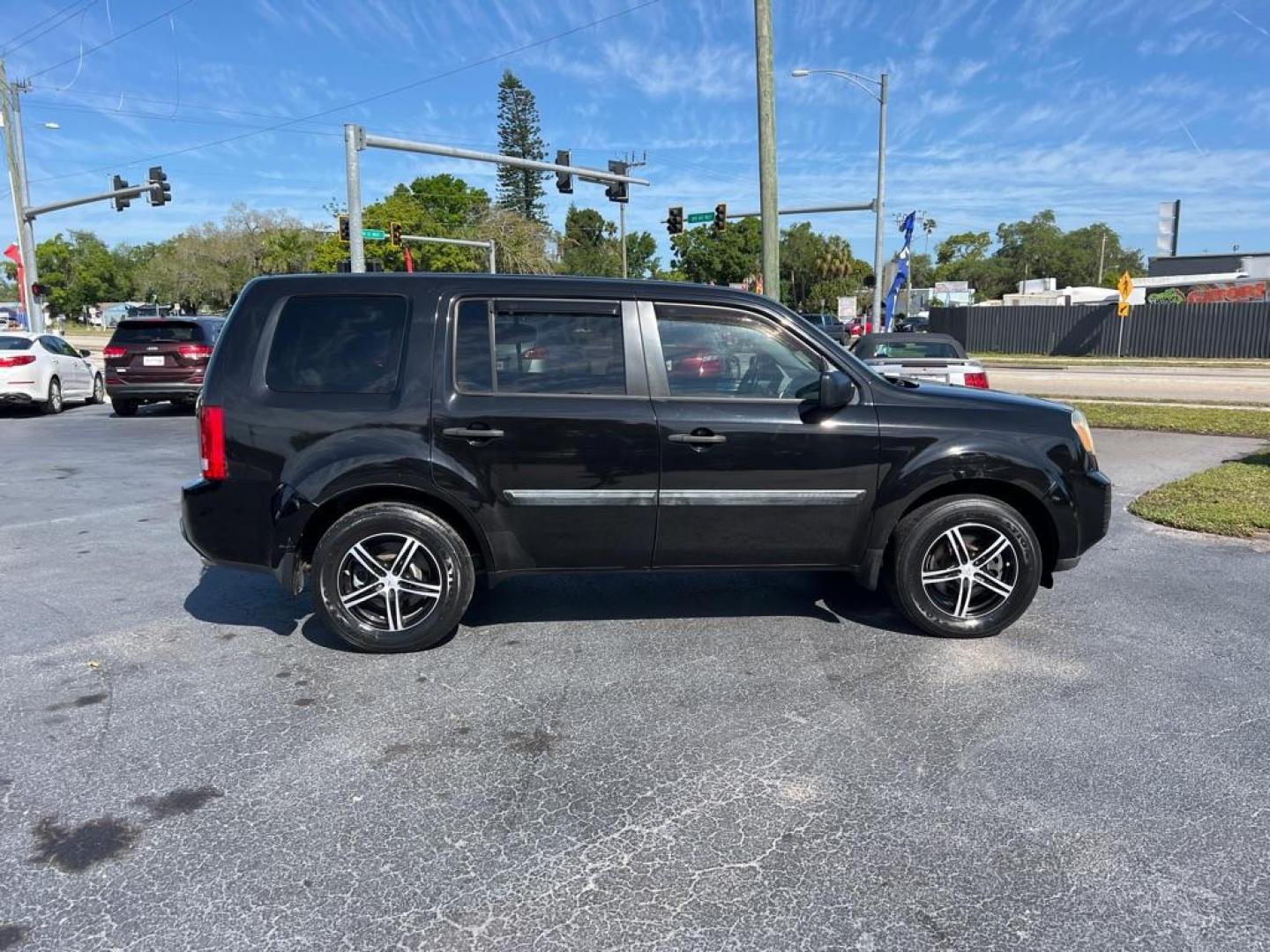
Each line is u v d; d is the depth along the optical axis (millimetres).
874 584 4633
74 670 4270
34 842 2877
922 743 3539
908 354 12570
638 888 2658
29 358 15164
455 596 4426
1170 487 8367
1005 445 4504
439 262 55969
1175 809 3059
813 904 2578
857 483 4480
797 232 93812
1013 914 2533
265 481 4293
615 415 4336
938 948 2402
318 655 4473
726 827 2973
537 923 2506
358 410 4281
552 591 5520
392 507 4352
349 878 2707
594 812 3070
